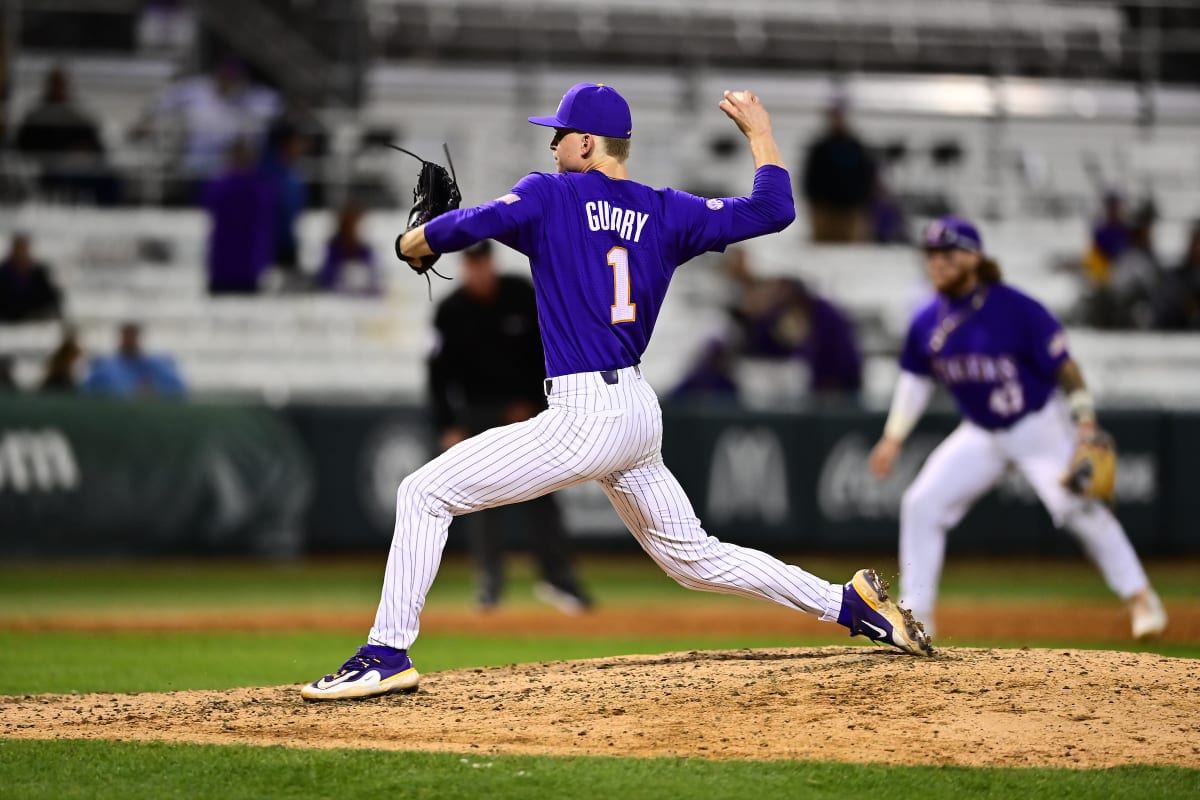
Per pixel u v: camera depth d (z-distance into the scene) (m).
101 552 48.88
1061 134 72.06
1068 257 65.44
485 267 35.03
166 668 25.47
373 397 53.41
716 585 18.36
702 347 54.62
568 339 17.05
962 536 51.59
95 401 49.19
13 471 48.16
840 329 56.09
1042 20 77.00
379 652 17.94
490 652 28.62
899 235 64.56
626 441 17.14
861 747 15.40
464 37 72.38
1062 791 13.89
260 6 69.81
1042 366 27.77
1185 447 51.81
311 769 14.69
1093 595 41.97
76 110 60.16
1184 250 66.56
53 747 15.86
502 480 17.20
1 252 59.84
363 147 63.50
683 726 16.30
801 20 75.50
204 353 57.69
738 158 67.38
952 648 19.72
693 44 73.81
